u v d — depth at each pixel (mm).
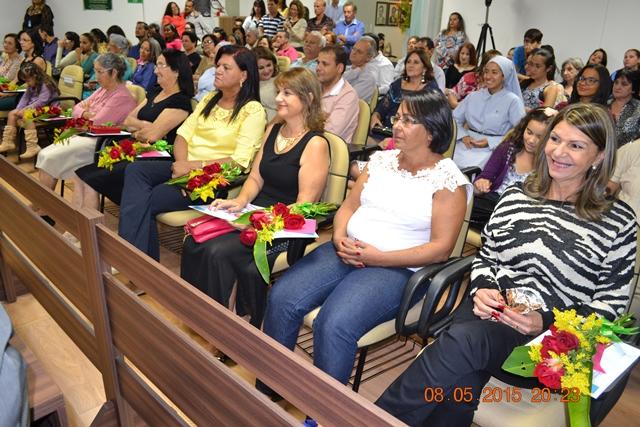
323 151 2129
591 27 5734
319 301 1719
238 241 1985
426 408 1256
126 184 2529
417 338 2229
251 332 916
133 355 1332
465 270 1610
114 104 3500
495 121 3188
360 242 1724
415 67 3770
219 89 2646
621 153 2230
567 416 1151
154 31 7426
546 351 1137
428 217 1716
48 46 7641
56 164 3111
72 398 1855
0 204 1987
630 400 1902
